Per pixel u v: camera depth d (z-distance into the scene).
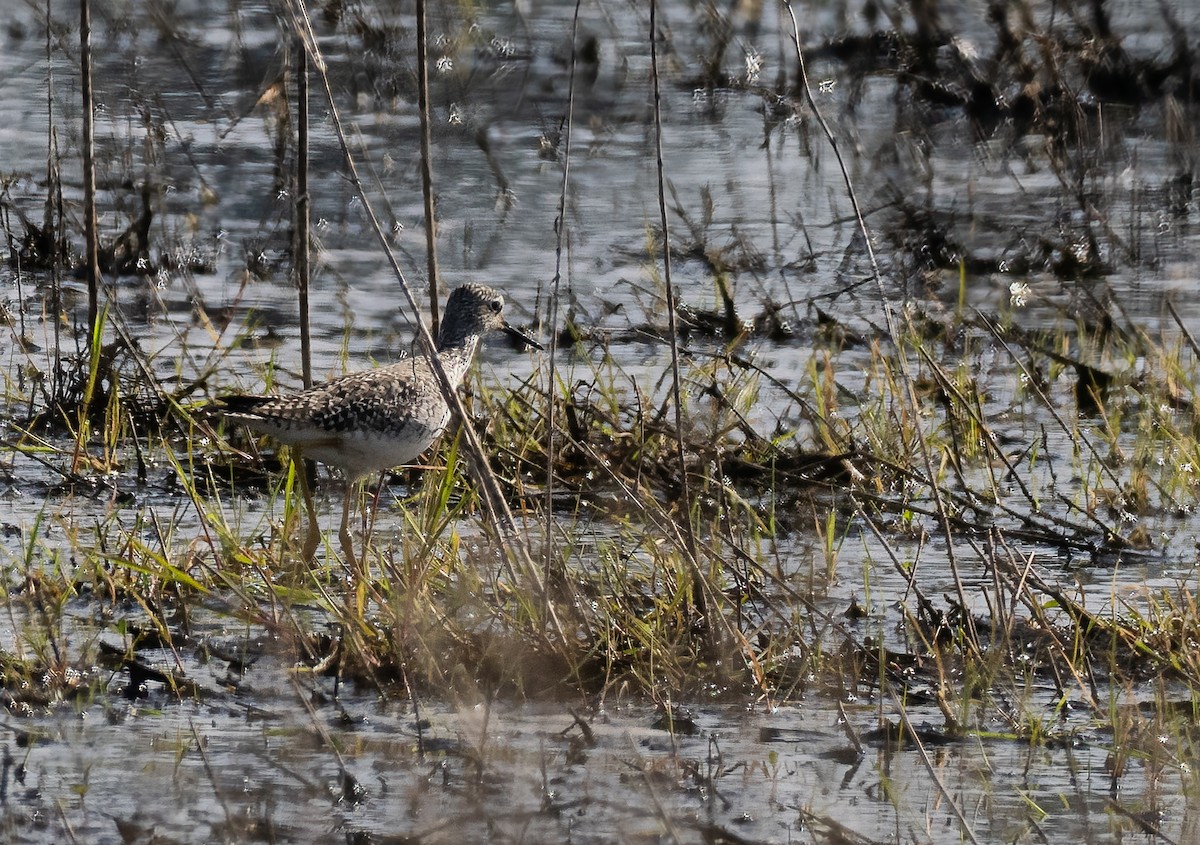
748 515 12.05
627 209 20.22
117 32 26.89
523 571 9.83
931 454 13.23
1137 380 14.95
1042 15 27.38
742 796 7.95
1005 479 13.06
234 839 7.32
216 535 11.16
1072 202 20.97
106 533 10.98
